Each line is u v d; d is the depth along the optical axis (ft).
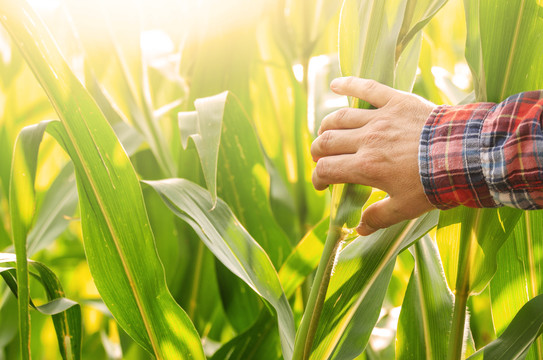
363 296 3.54
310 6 4.60
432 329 3.69
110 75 4.32
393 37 3.13
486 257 3.38
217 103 3.59
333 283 3.55
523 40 3.17
